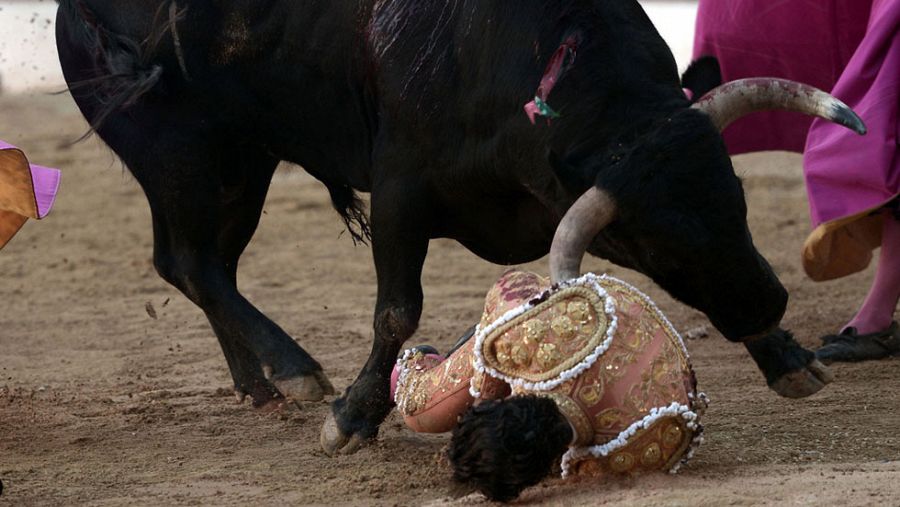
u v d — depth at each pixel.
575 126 11.27
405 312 12.95
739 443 12.55
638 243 10.52
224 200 15.46
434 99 12.49
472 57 12.23
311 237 28.84
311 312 22.00
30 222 30.92
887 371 16.23
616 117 11.15
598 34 11.58
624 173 10.38
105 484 12.14
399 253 13.01
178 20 14.25
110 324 21.55
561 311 9.71
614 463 10.01
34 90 47.84
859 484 10.21
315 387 13.58
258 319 14.22
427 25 12.62
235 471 12.50
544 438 9.04
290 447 13.54
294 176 36.19
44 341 20.41
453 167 12.55
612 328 9.68
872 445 12.46
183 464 12.91
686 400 10.05
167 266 14.95
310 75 13.91
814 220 16.22
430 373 11.28
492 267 25.53
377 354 12.99
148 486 12.03
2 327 21.52
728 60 17.64
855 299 21.11
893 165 15.71
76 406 15.77
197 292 14.62
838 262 17.31
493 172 12.24
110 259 27.11
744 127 17.61
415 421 11.32
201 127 14.57
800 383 12.41
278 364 13.74
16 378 17.77
